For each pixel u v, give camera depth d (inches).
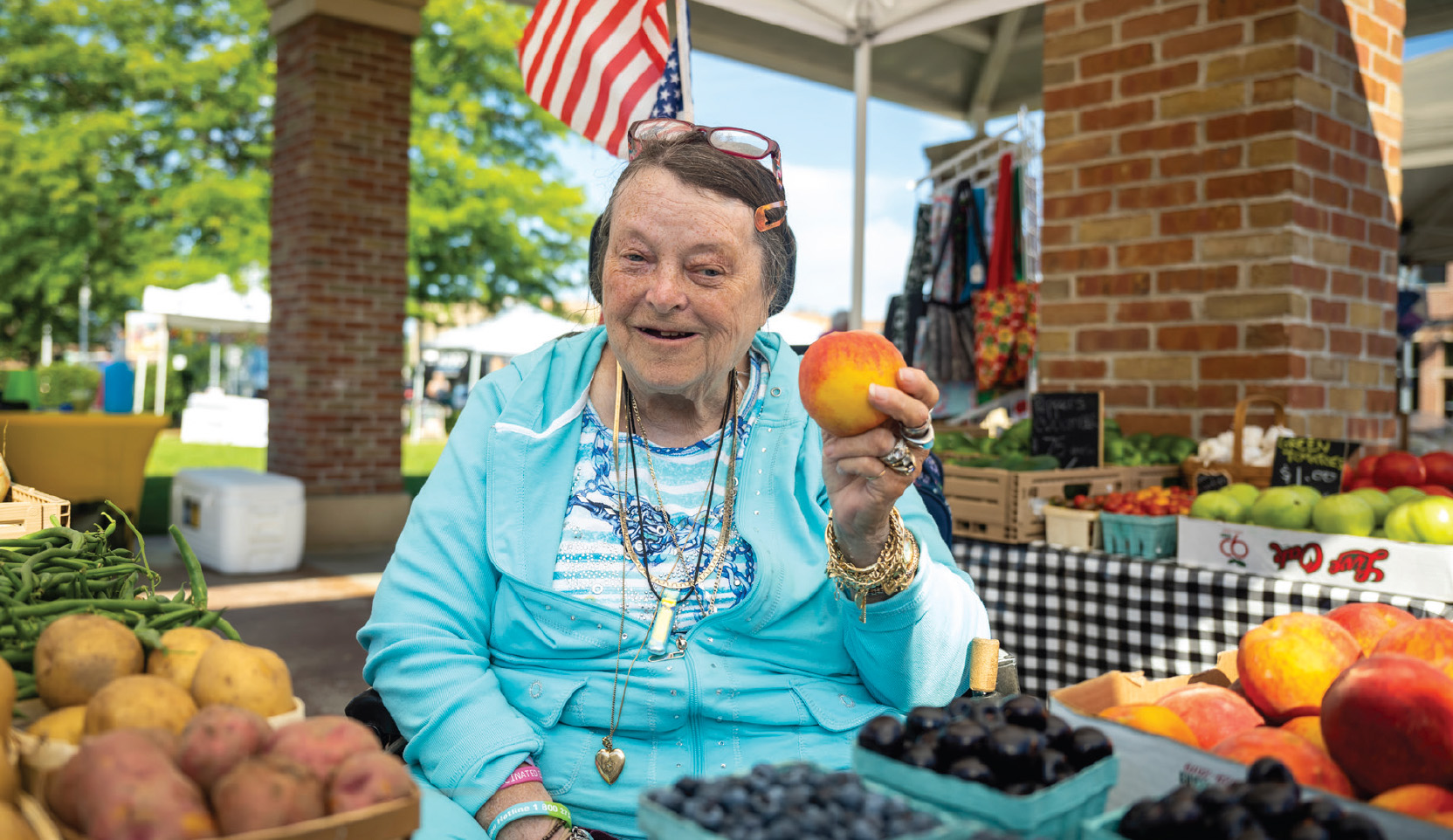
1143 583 107.7
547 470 67.1
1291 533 99.4
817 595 65.0
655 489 66.7
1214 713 46.4
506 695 63.8
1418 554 91.2
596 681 62.1
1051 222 164.6
